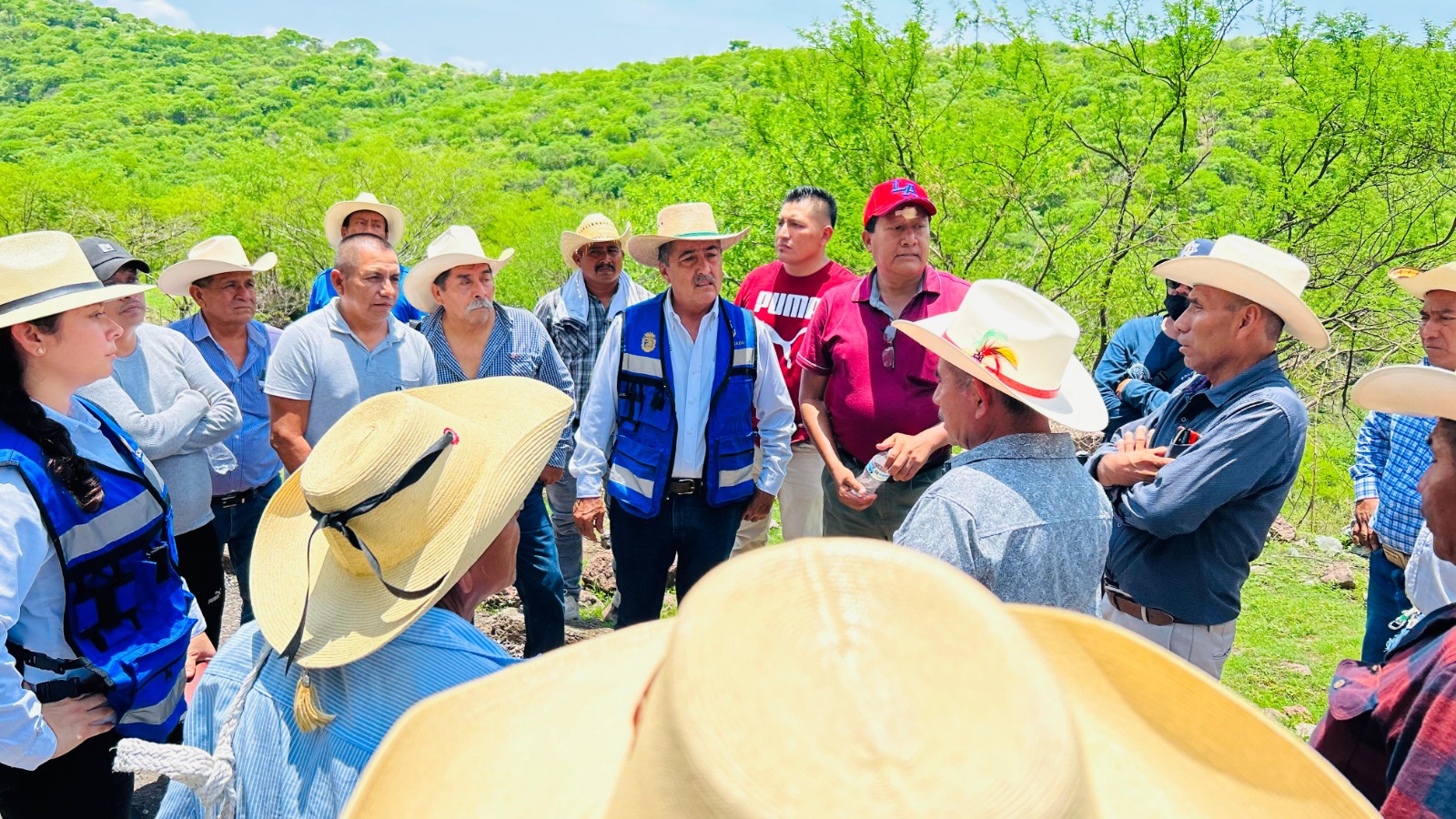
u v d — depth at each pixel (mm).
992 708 938
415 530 1862
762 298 5262
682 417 3984
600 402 4078
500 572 2096
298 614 1909
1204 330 2859
